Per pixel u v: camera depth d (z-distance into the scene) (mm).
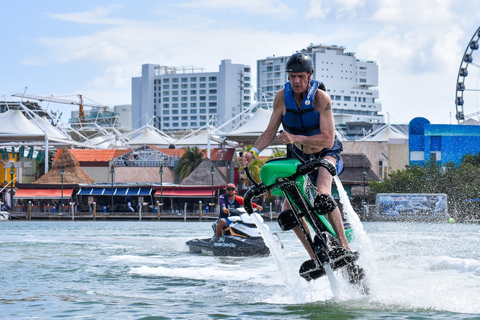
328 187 6488
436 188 61844
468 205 59156
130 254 15836
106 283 9523
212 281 9664
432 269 10188
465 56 87812
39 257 14750
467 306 6734
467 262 10625
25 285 9273
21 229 37438
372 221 55906
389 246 16141
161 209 75938
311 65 6543
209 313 6602
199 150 98125
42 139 92188
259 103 103438
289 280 7902
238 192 86500
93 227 42594
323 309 6652
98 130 138625
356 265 6984
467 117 89375
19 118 93812
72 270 11531
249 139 94562
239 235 15453
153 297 7906
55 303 7426
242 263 13016
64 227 42625
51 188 77062
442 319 5992
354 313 6414
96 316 6465
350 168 73125
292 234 26031
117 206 76875
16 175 89562
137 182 84188
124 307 7094
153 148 96312
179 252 16531
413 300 7055
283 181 6434
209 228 40500
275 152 78125
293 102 6633
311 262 6750
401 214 54781
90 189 77375
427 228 35344
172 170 88688
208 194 74562
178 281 9703
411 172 64438
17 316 6508
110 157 91062
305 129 6695
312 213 6543
